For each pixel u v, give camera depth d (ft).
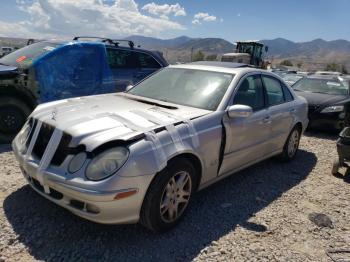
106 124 10.48
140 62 24.89
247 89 14.96
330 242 11.62
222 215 12.72
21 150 11.52
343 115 28.45
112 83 22.94
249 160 15.35
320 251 11.05
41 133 11.13
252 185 15.96
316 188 16.34
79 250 9.95
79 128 10.23
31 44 23.58
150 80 16.05
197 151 11.56
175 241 10.78
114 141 9.75
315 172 18.70
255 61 113.60
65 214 11.68
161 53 26.76
